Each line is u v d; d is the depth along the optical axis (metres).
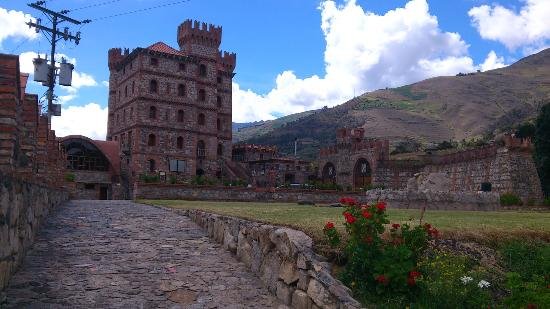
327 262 7.98
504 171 46.88
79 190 64.62
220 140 85.81
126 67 74.12
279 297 8.85
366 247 7.37
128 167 69.31
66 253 11.51
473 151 52.31
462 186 53.69
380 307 6.67
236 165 84.44
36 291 8.42
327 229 8.28
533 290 6.61
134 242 13.34
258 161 93.50
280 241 9.20
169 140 71.00
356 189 55.72
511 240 9.59
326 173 77.31
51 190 20.38
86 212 21.33
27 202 10.57
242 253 11.54
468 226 10.68
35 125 11.95
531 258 8.71
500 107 199.25
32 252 11.23
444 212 18.70
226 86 88.12
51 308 7.70
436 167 58.75
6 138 8.33
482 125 176.75
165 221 18.17
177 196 43.53
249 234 11.20
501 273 8.19
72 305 7.96
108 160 67.00
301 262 8.12
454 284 7.12
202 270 10.65
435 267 7.70
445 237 9.41
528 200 40.84
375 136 171.25
